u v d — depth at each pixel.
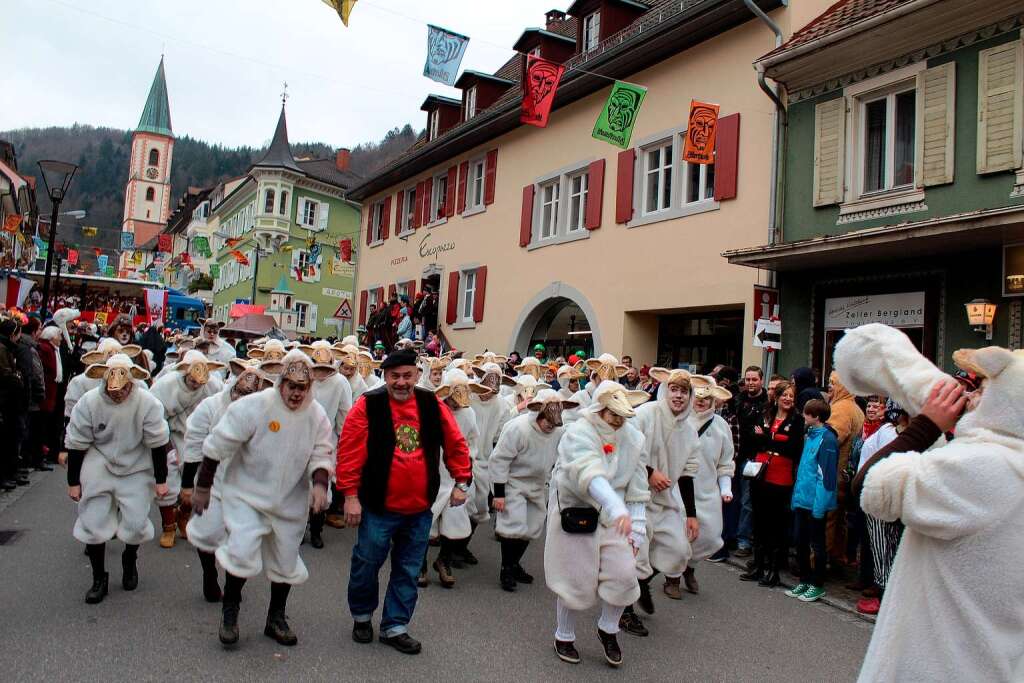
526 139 19.72
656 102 15.30
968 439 2.49
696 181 14.66
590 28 19.25
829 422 7.91
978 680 2.35
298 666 4.63
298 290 41.94
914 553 2.54
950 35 10.11
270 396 4.84
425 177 25.06
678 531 6.25
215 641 4.92
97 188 123.25
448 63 11.02
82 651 4.61
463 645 5.23
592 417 5.05
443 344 22.44
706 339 14.73
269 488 4.84
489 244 20.92
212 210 57.31
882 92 11.11
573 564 4.97
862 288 10.96
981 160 9.67
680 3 16.33
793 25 12.58
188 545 7.46
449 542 6.80
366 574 5.03
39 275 30.75
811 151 11.98
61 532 7.59
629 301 15.52
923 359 2.65
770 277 12.31
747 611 6.58
